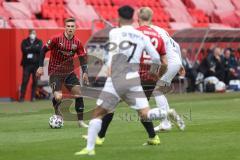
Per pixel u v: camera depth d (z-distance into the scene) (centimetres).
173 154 2500
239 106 4981
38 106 5303
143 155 2481
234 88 7162
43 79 6147
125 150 2619
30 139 3081
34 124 3812
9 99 6131
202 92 6862
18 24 6738
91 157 2434
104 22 6738
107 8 7762
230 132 3228
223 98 5912
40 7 7200
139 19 3038
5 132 3388
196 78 6956
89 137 2481
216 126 3516
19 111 4803
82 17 7375
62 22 7238
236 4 9169
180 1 8556
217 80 6919
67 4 7438
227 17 8831
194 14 8519
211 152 2548
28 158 2462
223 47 7488
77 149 2691
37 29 6266
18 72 6144
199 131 3281
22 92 5928
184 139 2962
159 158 2406
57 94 3556
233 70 7306
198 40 7038
